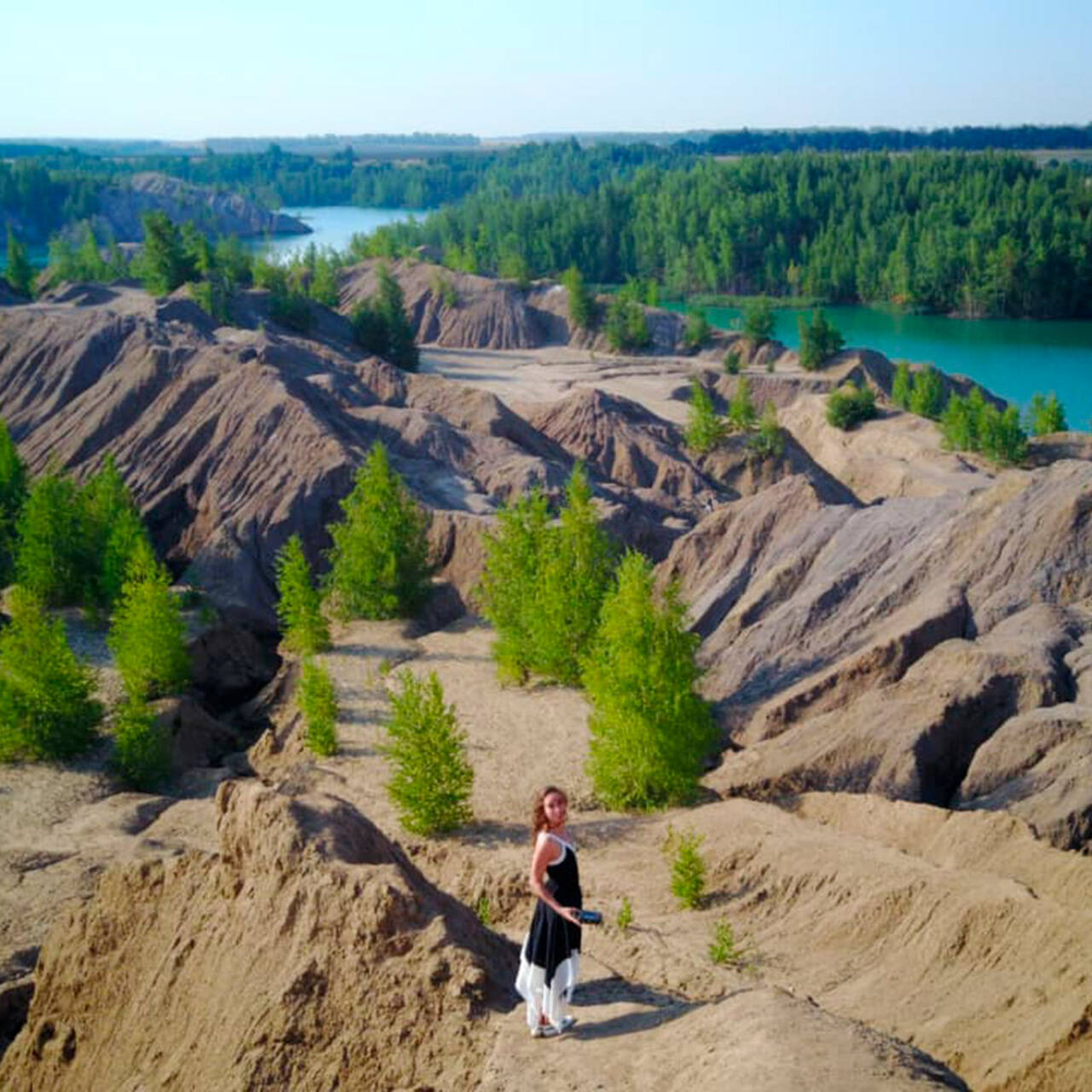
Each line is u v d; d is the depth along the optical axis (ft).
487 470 227.61
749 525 148.66
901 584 126.41
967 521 129.70
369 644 151.12
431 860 89.97
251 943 56.85
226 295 363.97
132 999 62.18
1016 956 60.39
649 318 457.27
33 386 270.26
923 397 326.65
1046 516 125.49
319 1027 51.19
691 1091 38.75
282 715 144.56
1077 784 92.38
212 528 210.79
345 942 53.01
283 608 148.15
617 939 65.31
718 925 67.05
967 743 103.71
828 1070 37.42
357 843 60.08
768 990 44.24
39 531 172.35
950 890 67.36
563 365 416.26
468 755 111.24
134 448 231.50
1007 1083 52.11
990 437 273.54
